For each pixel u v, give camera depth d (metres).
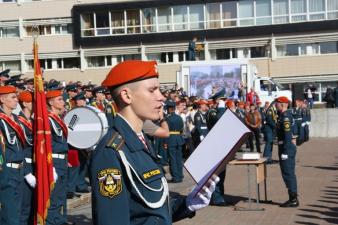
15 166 8.32
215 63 30.69
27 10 53.31
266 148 20.22
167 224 3.08
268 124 20.03
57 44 52.81
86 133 11.48
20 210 8.44
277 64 49.91
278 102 11.80
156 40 51.31
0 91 8.38
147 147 3.22
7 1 53.50
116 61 52.56
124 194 2.97
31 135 8.90
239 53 50.84
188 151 19.27
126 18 51.84
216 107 13.16
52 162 8.89
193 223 10.30
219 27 50.72
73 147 11.55
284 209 11.55
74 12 52.22
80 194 12.74
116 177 2.96
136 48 51.78
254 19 50.34
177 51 51.31
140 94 3.17
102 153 3.02
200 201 3.39
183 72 31.05
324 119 32.62
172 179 15.91
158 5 51.22
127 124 3.14
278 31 49.81
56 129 9.30
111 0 52.47
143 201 3.03
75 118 11.51
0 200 8.12
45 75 52.56
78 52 52.59
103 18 52.16
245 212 11.37
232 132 3.42
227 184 15.56
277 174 17.41
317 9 49.53
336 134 32.50
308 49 49.88
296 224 10.01
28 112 9.35
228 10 50.59
